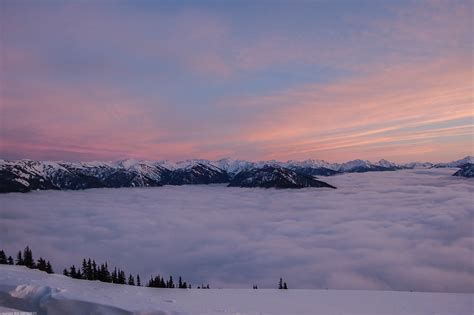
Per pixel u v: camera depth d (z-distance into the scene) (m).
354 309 50.81
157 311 25.58
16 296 25.27
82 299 24.97
